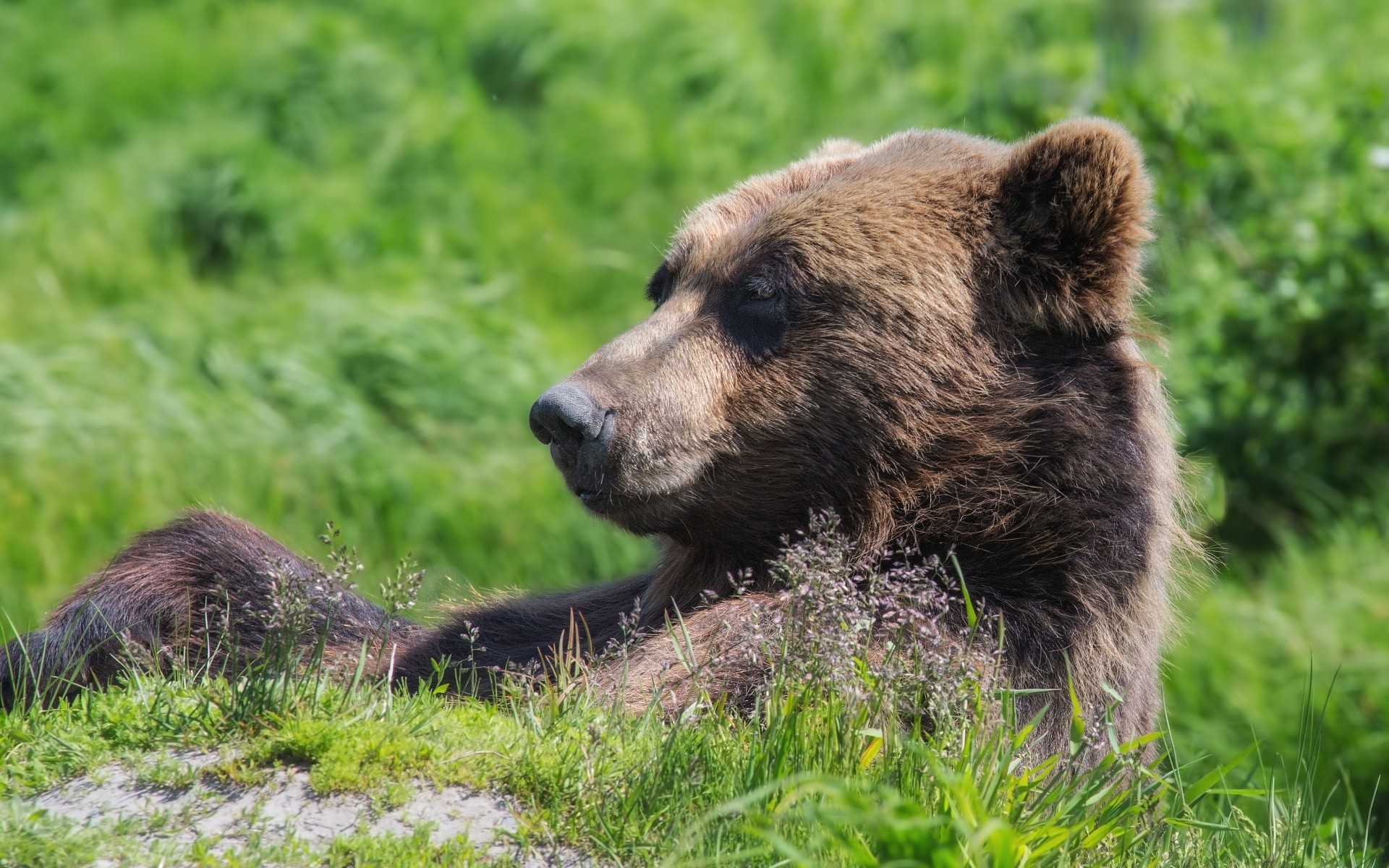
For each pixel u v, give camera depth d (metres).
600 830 5.95
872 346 8.05
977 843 5.36
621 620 7.83
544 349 18.47
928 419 8.01
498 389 17.28
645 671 7.36
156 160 21.30
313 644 8.41
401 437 16.59
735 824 5.88
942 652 7.06
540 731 6.56
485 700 7.61
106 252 19.77
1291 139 18.42
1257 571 15.52
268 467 15.47
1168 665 9.75
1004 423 7.98
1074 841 6.31
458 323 18.08
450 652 8.50
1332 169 18.12
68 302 19.06
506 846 5.86
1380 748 12.56
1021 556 7.85
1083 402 7.94
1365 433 16.11
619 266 21.03
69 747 6.42
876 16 25.52
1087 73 22.47
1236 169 17.89
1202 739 12.88
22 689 8.18
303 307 18.12
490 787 6.18
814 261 8.17
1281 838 7.53
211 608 8.55
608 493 8.06
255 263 20.14
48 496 14.75
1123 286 8.03
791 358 8.16
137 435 15.46
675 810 6.05
